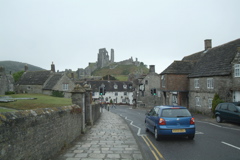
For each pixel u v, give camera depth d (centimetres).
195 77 2706
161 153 734
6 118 406
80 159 629
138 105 5066
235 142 900
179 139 972
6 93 4066
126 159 635
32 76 5122
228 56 2197
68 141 820
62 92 4381
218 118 1620
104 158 643
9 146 405
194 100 2745
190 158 674
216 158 671
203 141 924
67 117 809
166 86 2978
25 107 1925
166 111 953
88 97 1378
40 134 554
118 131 1158
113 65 16350
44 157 581
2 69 4025
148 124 1158
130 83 7262
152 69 5069
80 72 14512
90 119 1375
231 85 1950
